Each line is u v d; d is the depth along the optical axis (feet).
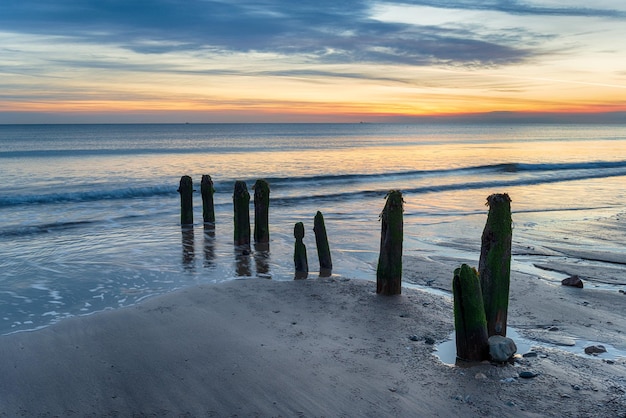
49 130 535.60
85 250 48.11
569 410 19.36
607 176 116.78
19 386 21.91
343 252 47.62
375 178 113.50
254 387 21.50
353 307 31.50
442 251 47.50
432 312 30.66
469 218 65.10
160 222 62.85
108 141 287.69
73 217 65.98
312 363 23.62
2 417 19.56
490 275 24.62
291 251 48.08
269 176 116.78
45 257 45.39
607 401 19.99
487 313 24.75
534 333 27.32
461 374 22.36
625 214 66.69
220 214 68.85
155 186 90.74
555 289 34.86
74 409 20.13
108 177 112.98
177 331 27.73
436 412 19.40
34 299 34.42
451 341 26.23
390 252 33.50
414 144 272.10
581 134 474.90
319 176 109.70
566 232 54.60
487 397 20.38
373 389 21.15
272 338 26.68
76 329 28.09
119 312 30.71
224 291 34.78
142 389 21.58
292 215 67.46
